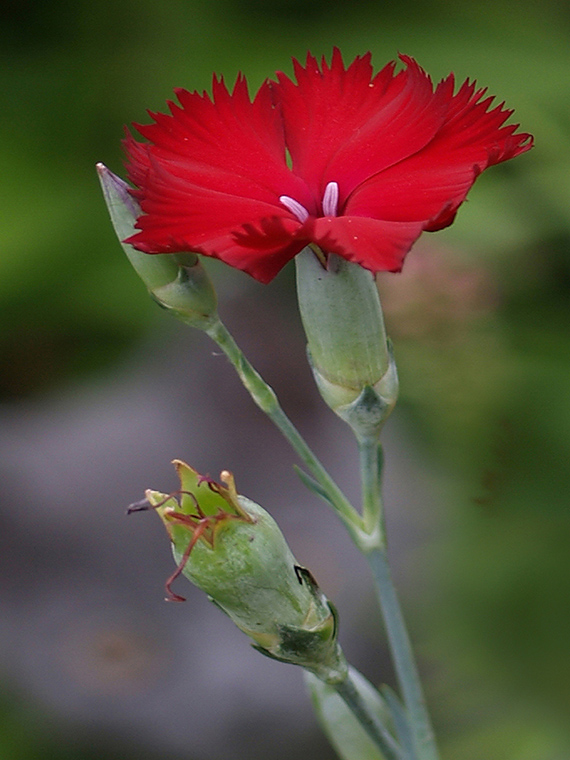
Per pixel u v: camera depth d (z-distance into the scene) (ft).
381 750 1.06
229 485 1.02
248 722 1.29
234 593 1.02
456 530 1.37
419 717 1.08
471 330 1.37
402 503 1.37
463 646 1.34
